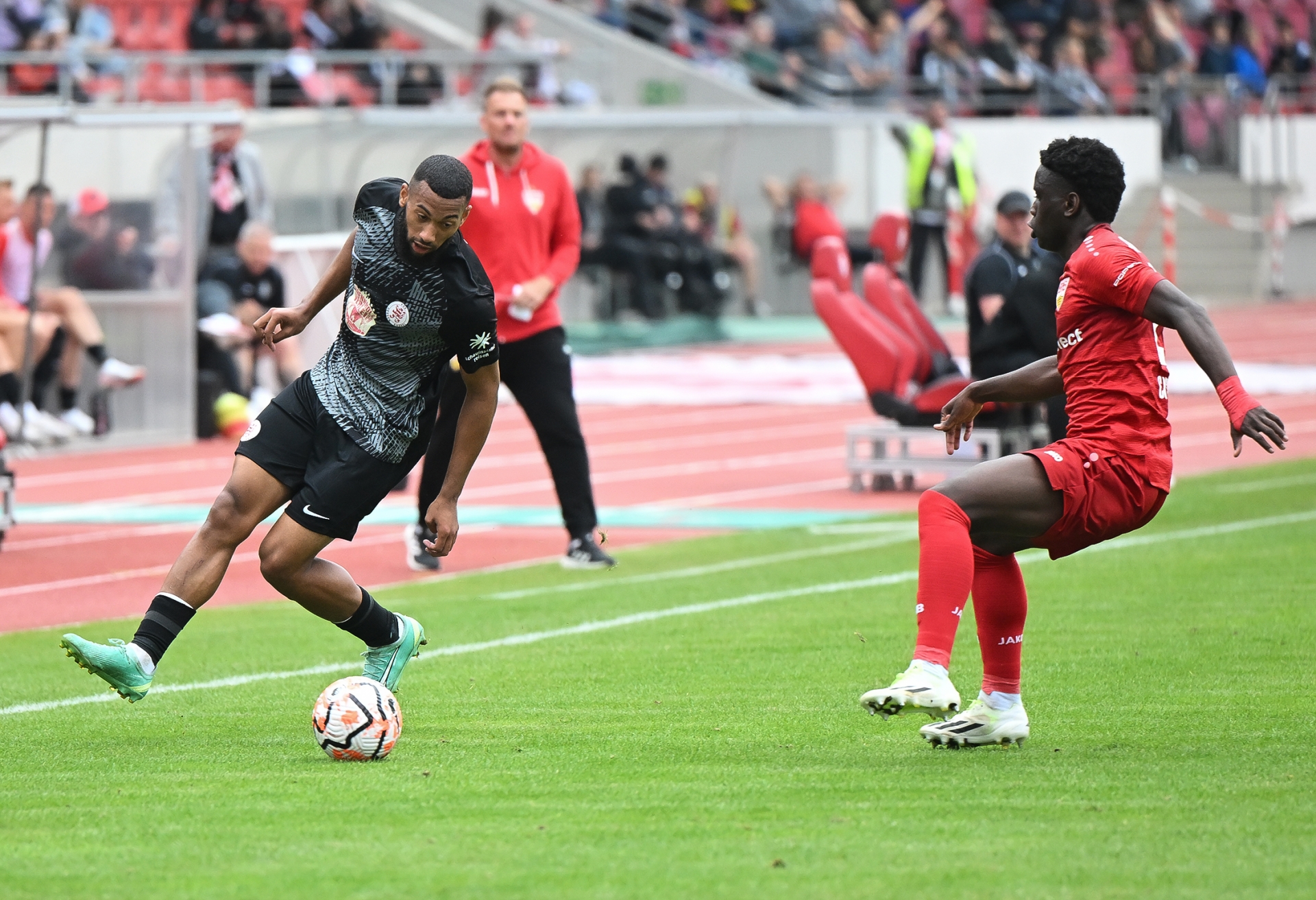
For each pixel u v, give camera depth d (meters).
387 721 19.19
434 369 20.53
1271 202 114.12
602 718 21.42
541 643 27.47
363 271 20.03
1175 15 125.88
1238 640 25.94
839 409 68.19
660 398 71.56
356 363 20.30
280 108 84.62
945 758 18.77
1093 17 120.81
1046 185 18.83
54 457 55.84
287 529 20.16
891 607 30.11
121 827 16.17
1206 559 34.25
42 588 34.84
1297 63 124.94
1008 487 18.11
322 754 19.55
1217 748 18.95
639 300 90.50
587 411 68.00
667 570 35.53
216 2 89.12
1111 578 32.38
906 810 16.41
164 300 58.62
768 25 111.38
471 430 20.72
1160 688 22.50
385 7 107.06
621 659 25.86
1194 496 43.81
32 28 89.06
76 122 49.84
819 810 16.48
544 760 18.95
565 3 111.69
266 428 20.48
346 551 39.28
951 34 111.75
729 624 28.83
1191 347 17.48
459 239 20.33
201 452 57.25
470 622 29.69
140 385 58.56
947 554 17.84
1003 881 14.02
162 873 14.60
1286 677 23.09
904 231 49.06
